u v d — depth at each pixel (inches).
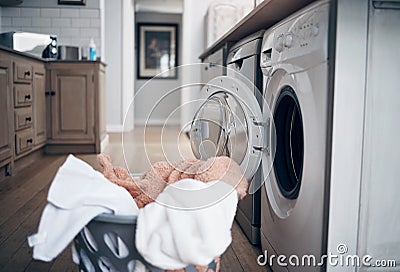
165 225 36.7
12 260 58.1
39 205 85.0
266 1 51.8
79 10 185.3
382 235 40.1
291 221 47.8
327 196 39.3
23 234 68.1
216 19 204.5
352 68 38.2
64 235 37.2
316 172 41.3
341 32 37.9
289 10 55.7
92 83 156.5
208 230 35.8
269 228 56.6
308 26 41.8
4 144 106.9
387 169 39.5
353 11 37.9
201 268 39.8
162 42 333.1
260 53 61.2
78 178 39.6
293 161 54.1
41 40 159.6
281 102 53.1
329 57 38.6
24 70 122.5
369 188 39.5
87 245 40.5
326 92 39.0
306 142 43.8
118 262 39.1
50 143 156.6
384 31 38.5
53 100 155.0
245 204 69.9
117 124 233.0
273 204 54.8
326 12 38.6
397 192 39.8
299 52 43.3
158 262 36.0
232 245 64.7
